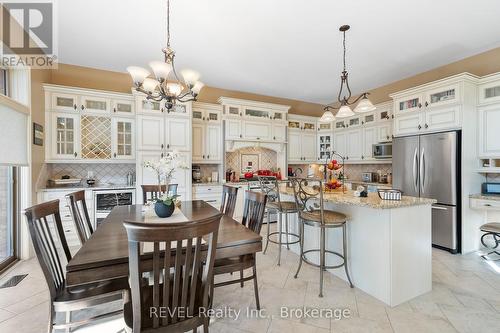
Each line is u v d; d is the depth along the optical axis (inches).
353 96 208.7
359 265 88.3
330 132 220.1
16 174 109.4
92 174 154.3
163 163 79.4
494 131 118.3
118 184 159.3
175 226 38.6
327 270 102.8
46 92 131.6
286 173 209.0
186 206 101.0
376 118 180.1
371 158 183.0
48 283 51.9
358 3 88.8
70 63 144.6
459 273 99.3
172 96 85.4
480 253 121.6
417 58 135.7
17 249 109.1
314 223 88.4
